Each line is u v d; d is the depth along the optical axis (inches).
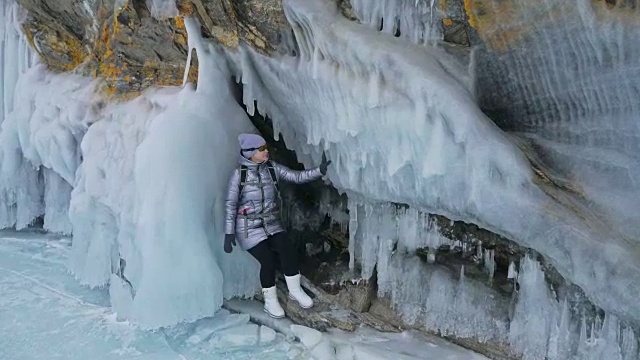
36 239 222.8
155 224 148.8
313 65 139.5
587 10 107.4
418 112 124.2
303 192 187.0
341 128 139.9
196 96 157.2
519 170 119.5
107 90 185.2
